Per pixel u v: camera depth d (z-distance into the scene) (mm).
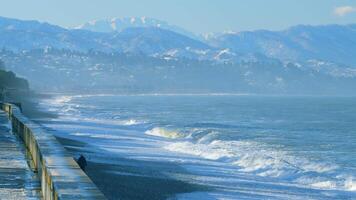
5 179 49625
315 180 79125
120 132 152750
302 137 157375
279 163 89812
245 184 73875
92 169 78000
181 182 72125
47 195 40125
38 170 51812
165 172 79875
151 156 98125
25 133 76688
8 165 57469
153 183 69938
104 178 70938
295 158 105000
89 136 133375
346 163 101688
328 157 110750
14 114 110438
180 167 86062
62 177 37781
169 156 99438
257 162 91250
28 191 44938
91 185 35219
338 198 67938
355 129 192125
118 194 61594
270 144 133375
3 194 43531
